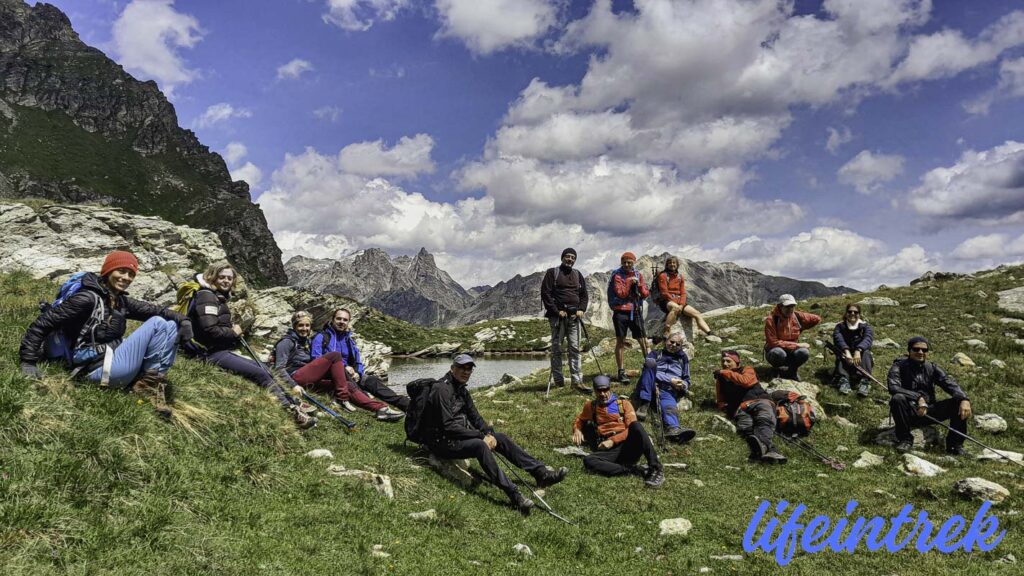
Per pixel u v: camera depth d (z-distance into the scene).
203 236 35.47
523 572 6.73
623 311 17.66
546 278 17.83
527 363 58.34
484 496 9.43
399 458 9.95
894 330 22.34
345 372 12.72
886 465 11.84
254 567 5.59
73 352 7.54
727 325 26.25
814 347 20.58
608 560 7.48
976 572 7.22
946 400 12.80
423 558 6.68
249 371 10.70
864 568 7.41
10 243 27.48
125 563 5.10
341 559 6.16
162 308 8.57
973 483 9.69
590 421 11.96
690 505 9.60
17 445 6.02
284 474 8.05
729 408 14.18
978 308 24.00
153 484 6.51
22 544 4.88
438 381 9.89
